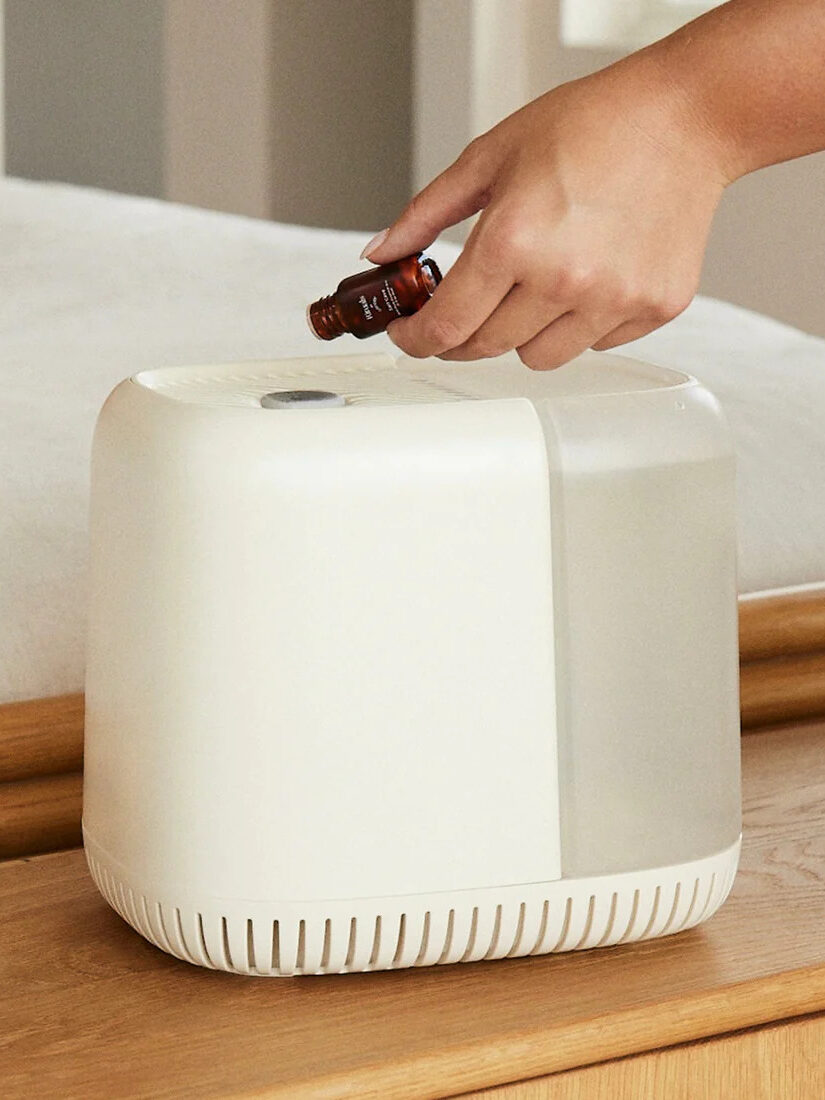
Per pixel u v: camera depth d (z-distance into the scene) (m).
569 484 0.73
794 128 0.76
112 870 0.77
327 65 4.43
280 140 4.37
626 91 0.75
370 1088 0.67
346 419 0.70
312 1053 0.68
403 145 4.67
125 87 4.68
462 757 0.73
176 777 0.72
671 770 0.77
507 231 0.73
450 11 3.90
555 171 0.74
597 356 0.89
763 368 1.58
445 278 0.76
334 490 0.69
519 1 3.86
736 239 3.48
